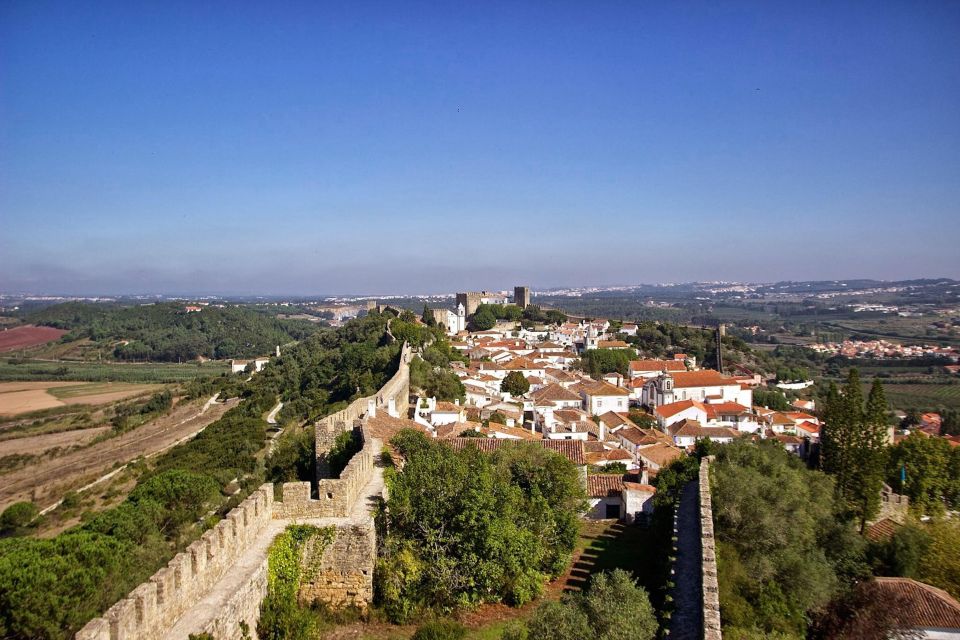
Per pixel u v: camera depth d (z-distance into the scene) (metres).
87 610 23.88
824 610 28.22
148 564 29.61
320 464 33.69
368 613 22.02
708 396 111.94
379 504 24.58
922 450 55.34
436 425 62.25
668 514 35.75
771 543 30.25
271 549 20.66
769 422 100.25
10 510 70.88
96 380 185.50
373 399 50.28
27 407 148.50
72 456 108.50
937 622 27.20
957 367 189.88
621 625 20.56
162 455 96.69
